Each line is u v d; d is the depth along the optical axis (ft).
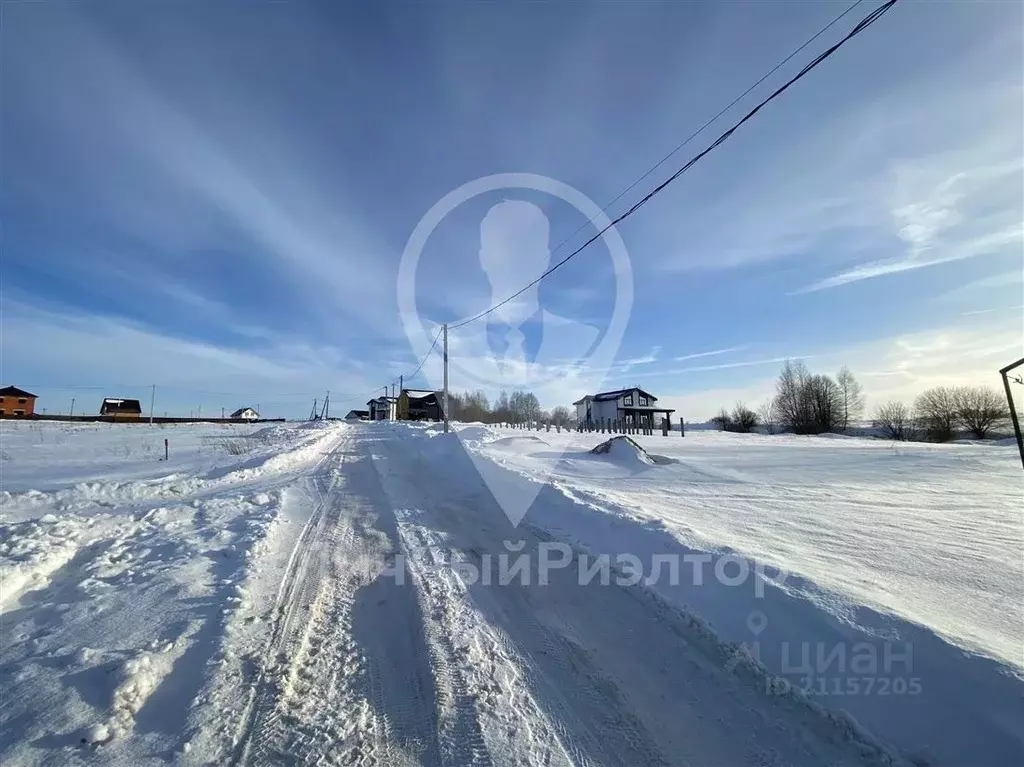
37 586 13.25
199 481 31.04
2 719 7.67
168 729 7.49
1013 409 19.31
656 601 12.01
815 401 153.58
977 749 6.49
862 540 14.58
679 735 7.51
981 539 14.70
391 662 9.61
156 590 12.69
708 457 40.22
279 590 13.03
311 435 76.84
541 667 9.38
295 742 7.30
